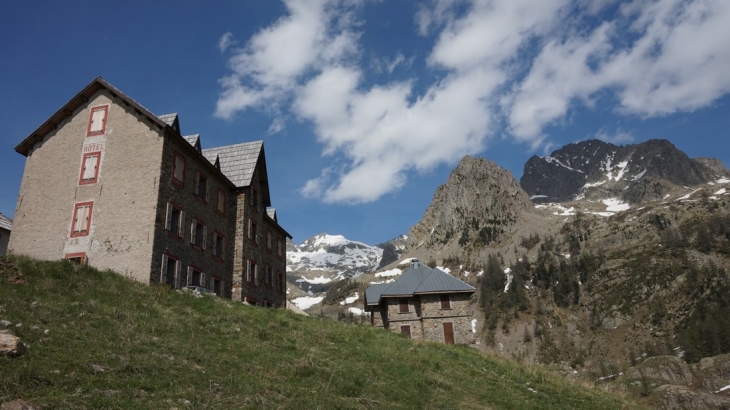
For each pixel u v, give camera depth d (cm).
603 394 2653
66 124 3200
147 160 2970
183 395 1110
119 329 1494
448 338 4762
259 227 4275
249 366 1459
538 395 2131
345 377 1588
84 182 3020
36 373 1028
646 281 16662
